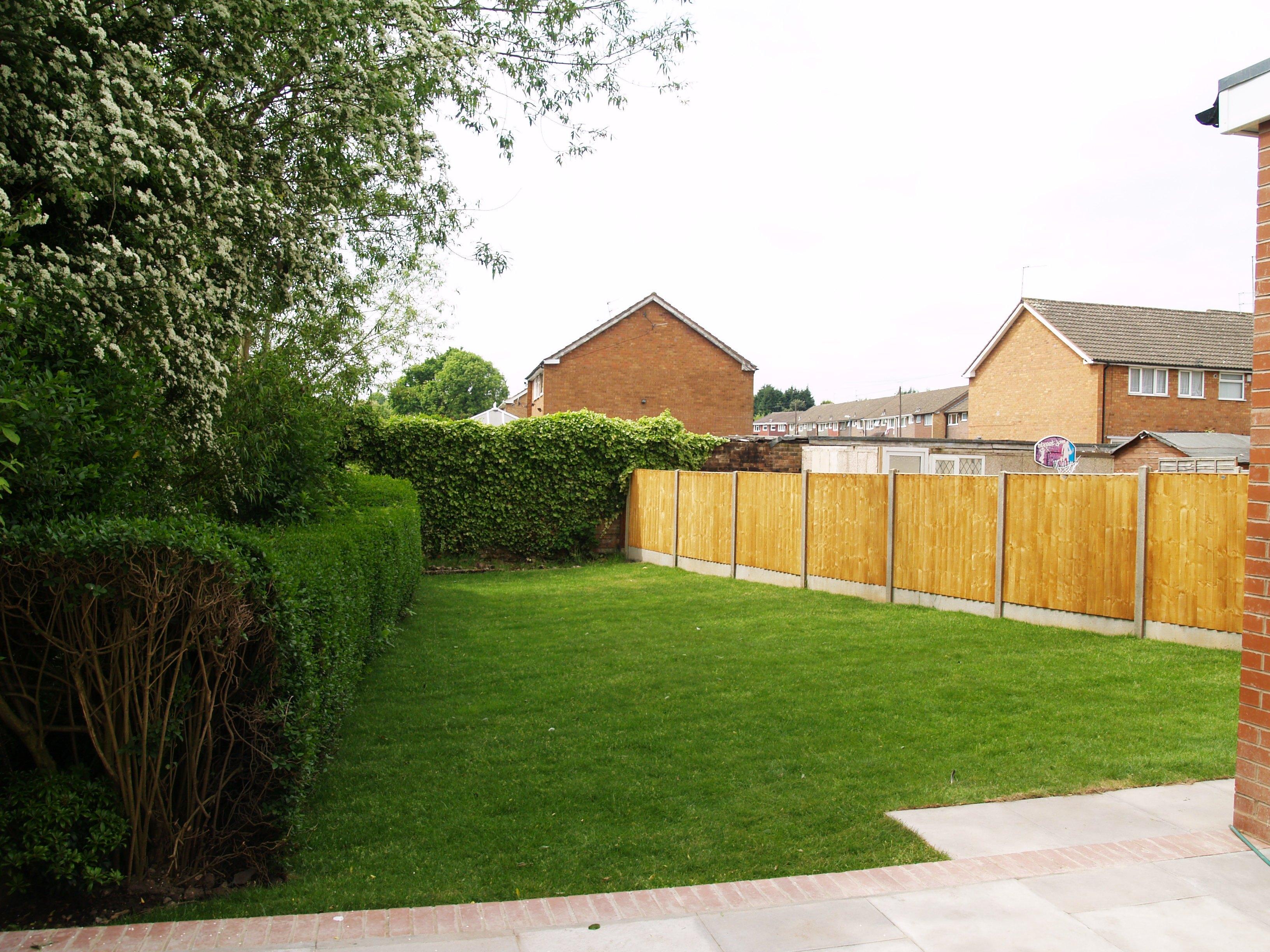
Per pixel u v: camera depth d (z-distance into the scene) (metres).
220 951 3.19
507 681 7.95
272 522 7.79
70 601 3.55
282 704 4.07
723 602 12.25
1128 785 4.94
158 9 5.16
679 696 7.22
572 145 9.98
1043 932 3.30
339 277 6.90
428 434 17.97
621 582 15.21
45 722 3.76
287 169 6.45
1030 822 4.43
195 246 5.19
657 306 34.22
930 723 6.24
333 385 12.66
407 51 6.31
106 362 4.76
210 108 5.93
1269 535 4.08
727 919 3.45
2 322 3.76
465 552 18.33
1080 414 31.28
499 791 5.19
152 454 5.05
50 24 4.37
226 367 5.71
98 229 4.79
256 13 5.41
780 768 5.43
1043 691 6.99
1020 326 34.06
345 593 6.19
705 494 16.03
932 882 3.76
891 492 11.77
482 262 10.14
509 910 3.56
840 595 12.62
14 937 3.27
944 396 59.84
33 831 3.53
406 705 7.19
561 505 18.77
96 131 4.39
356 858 4.26
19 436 3.60
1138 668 7.55
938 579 11.13
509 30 9.10
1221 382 31.95
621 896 3.68
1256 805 4.15
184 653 3.80
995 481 10.34
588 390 33.53
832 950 3.18
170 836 3.85
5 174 4.35
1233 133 4.19
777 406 110.56
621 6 9.20
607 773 5.46
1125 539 8.98
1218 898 3.57
